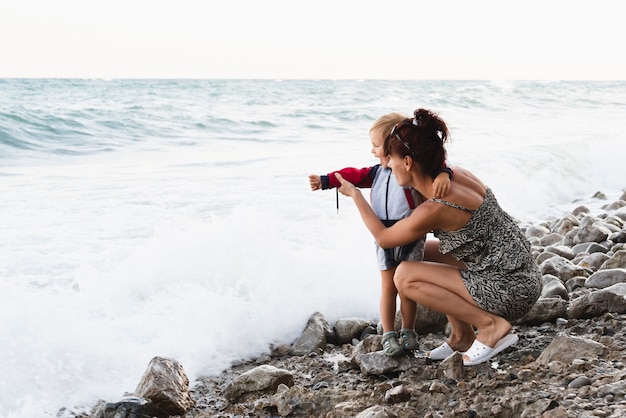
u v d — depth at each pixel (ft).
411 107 83.25
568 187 36.27
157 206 26.84
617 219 24.95
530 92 108.99
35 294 16.70
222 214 25.50
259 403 12.25
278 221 24.16
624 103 98.94
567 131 58.49
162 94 105.19
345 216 25.36
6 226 23.30
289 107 78.79
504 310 11.95
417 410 10.99
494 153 39.75
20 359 13.76
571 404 9.94
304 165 38.24
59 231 22.94
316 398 11.94
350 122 66.33
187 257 18.51
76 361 14.23
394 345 12.96
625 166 39.99
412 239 11.85
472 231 11.66
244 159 41.06
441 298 12.22
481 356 12.06
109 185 31.19
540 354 12.65
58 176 34.12
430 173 11.55
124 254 20.49
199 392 13.82
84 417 12.84
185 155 43.86
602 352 12.07
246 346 15.85
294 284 17.87
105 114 57.98
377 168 13.16
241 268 18.25
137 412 11.94
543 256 20.20
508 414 10.19
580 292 16.90
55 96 100.53
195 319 16.17
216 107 75.15
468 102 93.61
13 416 12.56
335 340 16.47
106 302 16.88
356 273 18.69
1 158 41.14
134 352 14.94
